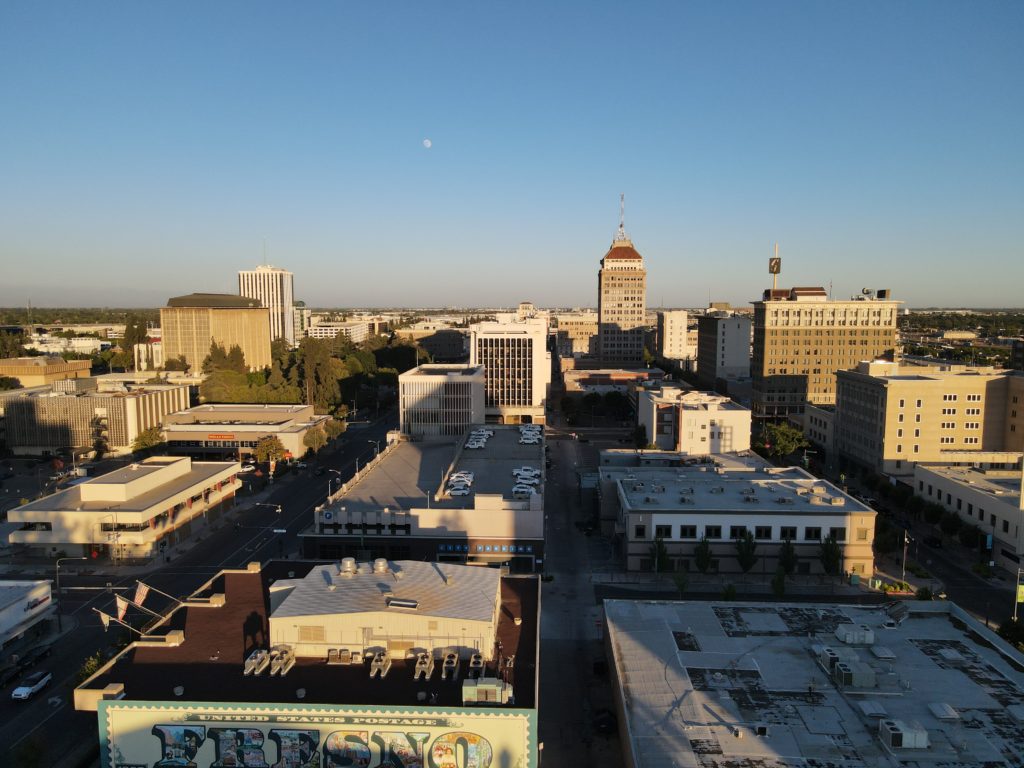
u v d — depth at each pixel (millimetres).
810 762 59406
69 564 128500
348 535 125062
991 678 72500
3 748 74062
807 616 88438
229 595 85688
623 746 68250
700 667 75500
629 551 123812
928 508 145125
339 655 68438
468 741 59656
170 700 61500
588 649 96000
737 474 155000
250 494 176625
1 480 188250
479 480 150000
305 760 60562
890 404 180375
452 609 70125
